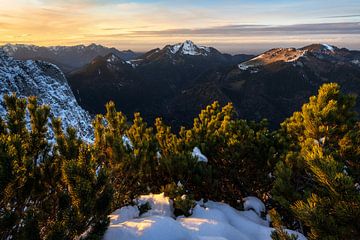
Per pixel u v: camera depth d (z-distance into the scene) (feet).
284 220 41.65
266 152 46.34
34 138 23.66
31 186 20.34
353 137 39.22
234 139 46.44
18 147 19.43
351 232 18.51
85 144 24.21
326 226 18.92
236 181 49.11
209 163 49.11
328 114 39.42
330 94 42.63
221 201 47.47
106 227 21.53
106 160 29.19
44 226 20.12
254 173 47.78
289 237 21.42
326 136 39.81
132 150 31.86
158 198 37.45
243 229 36.45
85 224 19.17
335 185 17.87
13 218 17.49
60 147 23.24
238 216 39.70
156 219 28.86
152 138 41.78
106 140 28.78
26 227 17.58
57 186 22.06
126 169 30.25
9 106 24.88
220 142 47.91
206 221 33.42
